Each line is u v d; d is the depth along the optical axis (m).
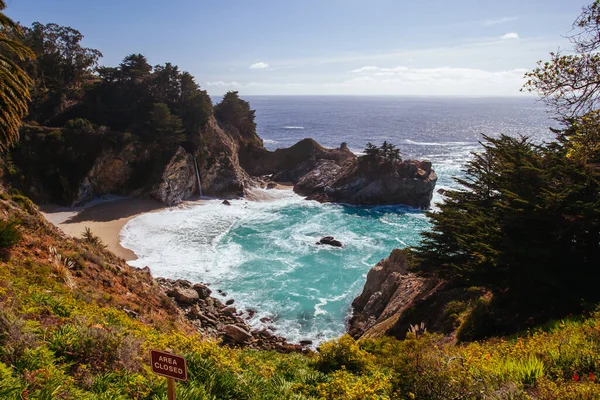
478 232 24.75
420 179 75.88
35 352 7.07
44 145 65.31
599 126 14.53
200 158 76.19
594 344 9.85
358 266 46.59
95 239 33.06
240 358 11.85
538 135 180.50
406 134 190.75
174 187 70.75
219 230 58.34
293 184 92.88
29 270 16.62
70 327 8.79
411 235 58.25
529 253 21.00
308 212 70.94
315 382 10.55
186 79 81.94
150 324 18.55
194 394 7.31
